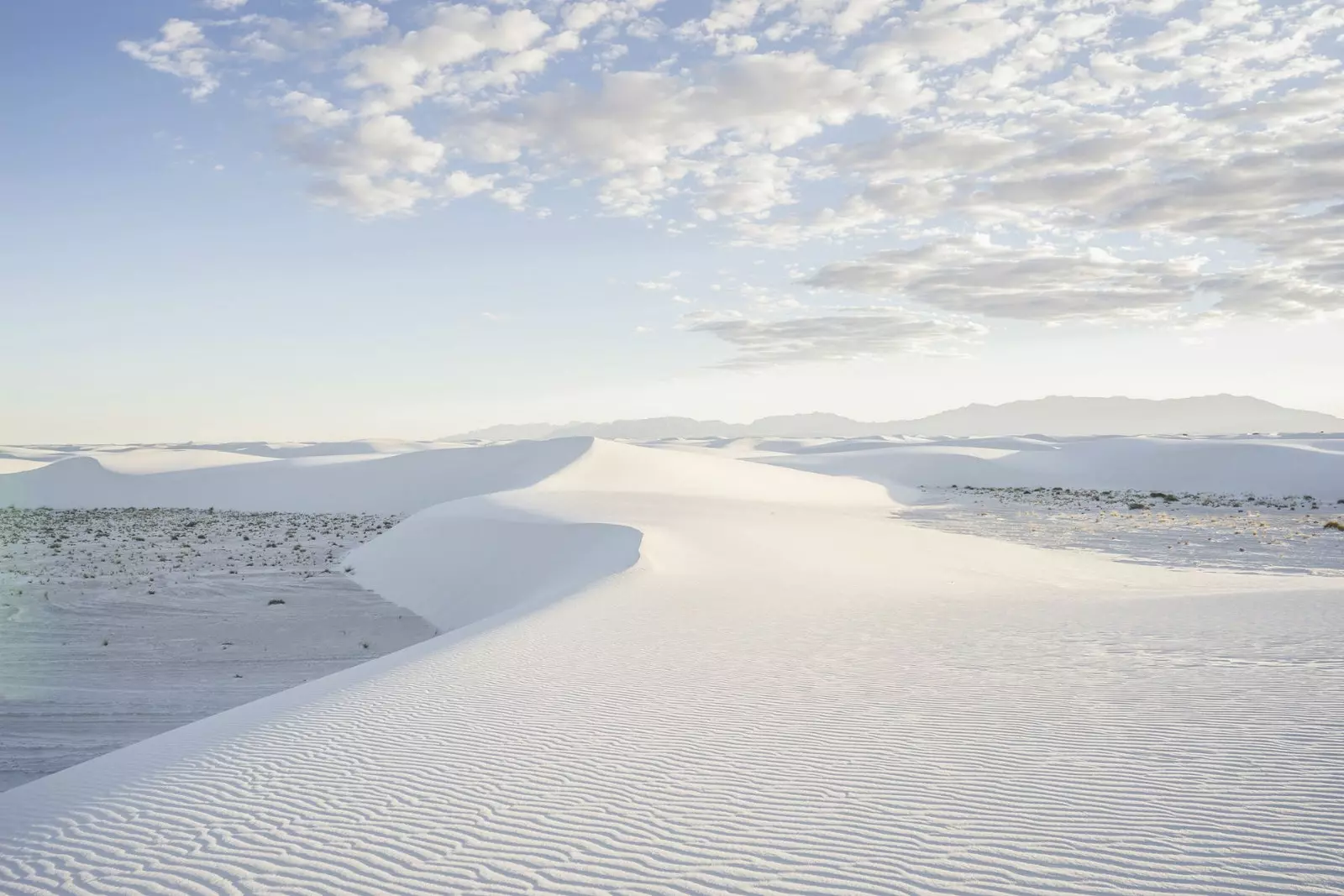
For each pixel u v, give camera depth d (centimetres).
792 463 9962
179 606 2355
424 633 2142
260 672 1700
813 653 1073
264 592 2614
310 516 6094
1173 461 8500
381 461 8056
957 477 8831
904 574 2259
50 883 496
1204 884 423
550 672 989
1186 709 752
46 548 3669
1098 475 8519
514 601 2289
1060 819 513
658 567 2133
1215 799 533
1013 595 1773
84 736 1252
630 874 462
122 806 621
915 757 642
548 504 3734
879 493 6938
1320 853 450
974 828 505
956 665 987
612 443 7294
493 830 530
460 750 701
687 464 6744
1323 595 1614
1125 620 1329
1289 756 609
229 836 545
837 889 436
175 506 7250
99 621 2150
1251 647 1051
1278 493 6944
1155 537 3503
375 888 459
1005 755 639
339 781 638
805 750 668
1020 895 422
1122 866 448
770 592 1739
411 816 560
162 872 498
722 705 816
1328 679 857
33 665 1706
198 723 977
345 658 1853
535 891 447
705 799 567
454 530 3241
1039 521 4369
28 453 16725
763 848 489
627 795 581
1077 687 855
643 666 1009
